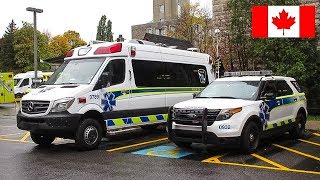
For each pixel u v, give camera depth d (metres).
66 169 8.17
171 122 9.87
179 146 10.53
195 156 9.46
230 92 10.56
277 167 8.24
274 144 11.16
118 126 11.34
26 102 10.40
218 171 7.88
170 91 13.32
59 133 10.06
